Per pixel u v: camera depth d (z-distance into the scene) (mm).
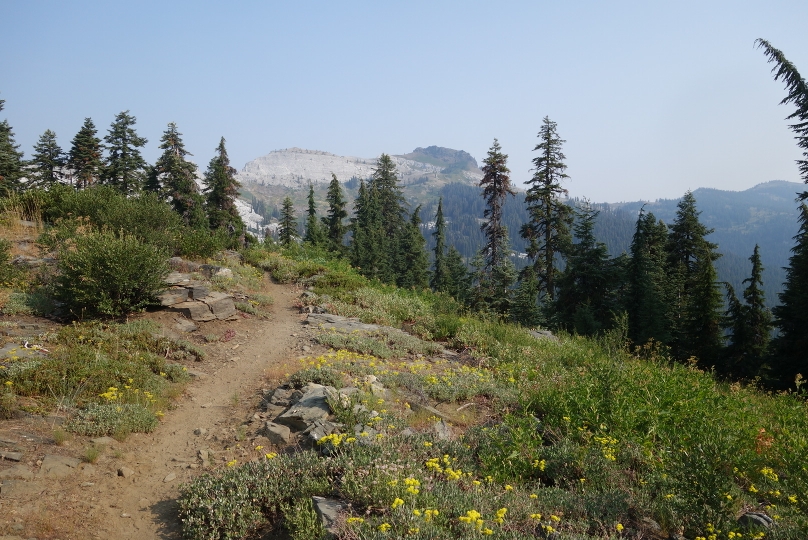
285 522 4500
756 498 5629
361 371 9203
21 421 6293
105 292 10680
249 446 6590
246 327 12742
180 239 18031
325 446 5672
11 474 5109
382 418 6551
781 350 22766
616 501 5043
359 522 4055
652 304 28734
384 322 14938
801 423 7398
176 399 8195
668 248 39562
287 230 53844
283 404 7805
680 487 5160
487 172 39719
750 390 12344
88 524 4773
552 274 37281
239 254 21703
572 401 7227
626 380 7699
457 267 52594
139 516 5082
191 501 4992
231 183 40500
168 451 6562
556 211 37531
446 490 4715
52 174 46750
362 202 57562
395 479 4543
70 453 5875
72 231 14461
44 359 7852
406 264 52594
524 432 5988
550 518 4648
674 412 7031
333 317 14164
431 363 11180
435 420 7305
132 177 43812
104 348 8930
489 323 15391
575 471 5855
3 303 10328
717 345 29266
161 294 11969
